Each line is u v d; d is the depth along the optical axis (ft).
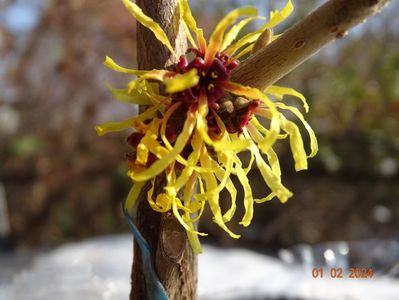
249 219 0.21
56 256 0.66
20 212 1.02
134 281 0.25
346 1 0.19
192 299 0.24
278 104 0.22
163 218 0.22
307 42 0.20
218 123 0.21
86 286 0.54
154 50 0.23
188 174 0.20
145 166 0.20
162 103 0.20
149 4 0.23
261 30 0.22
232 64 0.21
